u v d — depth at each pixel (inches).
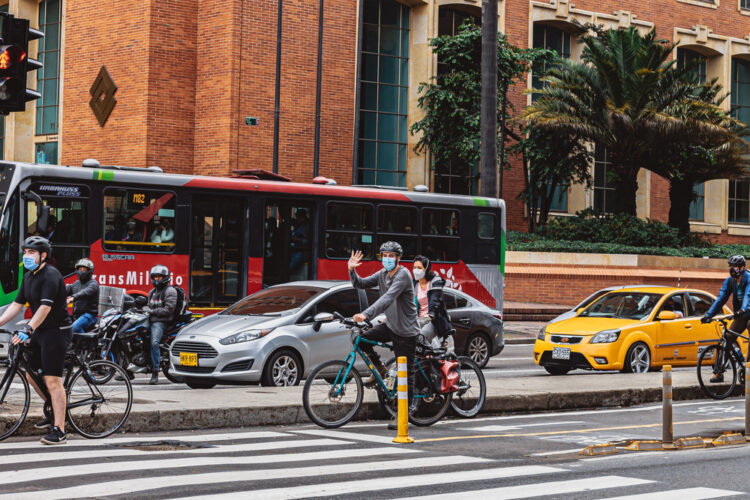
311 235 778.8
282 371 548.7
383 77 1343.5
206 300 724.0
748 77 1742.1
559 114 1284.4
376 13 1336.1
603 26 1493.6
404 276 422.3
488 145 904.9
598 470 345.7
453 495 296.8
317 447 386.6
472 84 1290.6
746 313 571.5
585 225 1346.0
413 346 437.1
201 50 1232.2
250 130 1214.3
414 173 1363.2
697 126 1274.6
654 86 1278.3
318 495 292.4
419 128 1322.6
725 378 603.2
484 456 371.9
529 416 503.5
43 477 311.0
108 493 288.0
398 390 405.7
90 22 1264.8
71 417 396.2
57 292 369.7
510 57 1294.3
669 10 1622.8
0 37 439.8
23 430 394.9
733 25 1704.0
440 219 845.2
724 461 368.5
